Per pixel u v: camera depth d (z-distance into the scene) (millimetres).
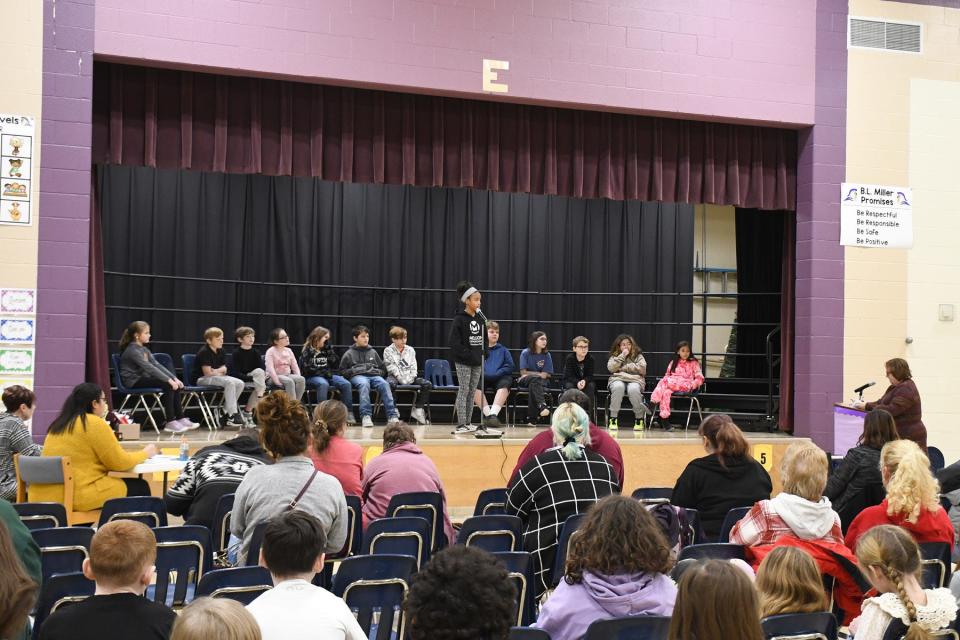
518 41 8266
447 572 1767
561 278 11992
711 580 1997
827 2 9078
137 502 4449
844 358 9055
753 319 11203
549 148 8562
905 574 2932
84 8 7254
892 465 4262
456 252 11672
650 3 8602
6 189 7105
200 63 7496
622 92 8508
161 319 10359
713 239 12641
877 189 9148
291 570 2488
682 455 8805
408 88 8039
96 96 7520
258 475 3691
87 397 5520
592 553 2645
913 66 9281
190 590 4160
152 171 10367
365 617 3219
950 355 9273
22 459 5324
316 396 9656
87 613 2295
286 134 7910
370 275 11320
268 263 10914
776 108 8914
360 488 5070
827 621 2727
